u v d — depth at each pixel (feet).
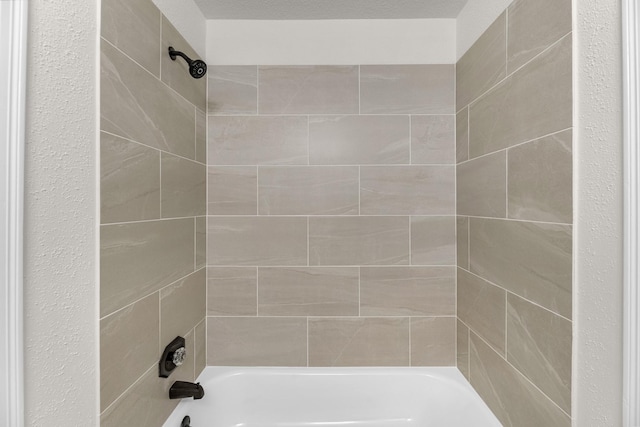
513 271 3.46
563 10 2.67
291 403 4.92
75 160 2.33
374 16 4.98
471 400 4.28
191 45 4.48
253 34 5.06
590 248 2.43
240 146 5.06
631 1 2.09
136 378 3.10
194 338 4.59
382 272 5.07
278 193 5.06
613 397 2.24
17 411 1.85
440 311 5.07
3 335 1.81
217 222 5.05
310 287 5.07
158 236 3.53
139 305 3.16
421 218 5.06
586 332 2.47
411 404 4.87
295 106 5.06
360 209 5.07
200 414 4.38
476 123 4.33
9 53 1.82
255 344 5.08
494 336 3.89
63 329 2.23
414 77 5.06
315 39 5.06
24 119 1.89
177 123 4.01
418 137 5.06
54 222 2.15
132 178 3.02
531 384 3.16
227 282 5.07
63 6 2.22
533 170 3.10
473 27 4.42
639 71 2.06
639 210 2.06
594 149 2.39
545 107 2.92
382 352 5.07
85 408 2.43
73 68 2.31
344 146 5.06
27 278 1.97
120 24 2.82
